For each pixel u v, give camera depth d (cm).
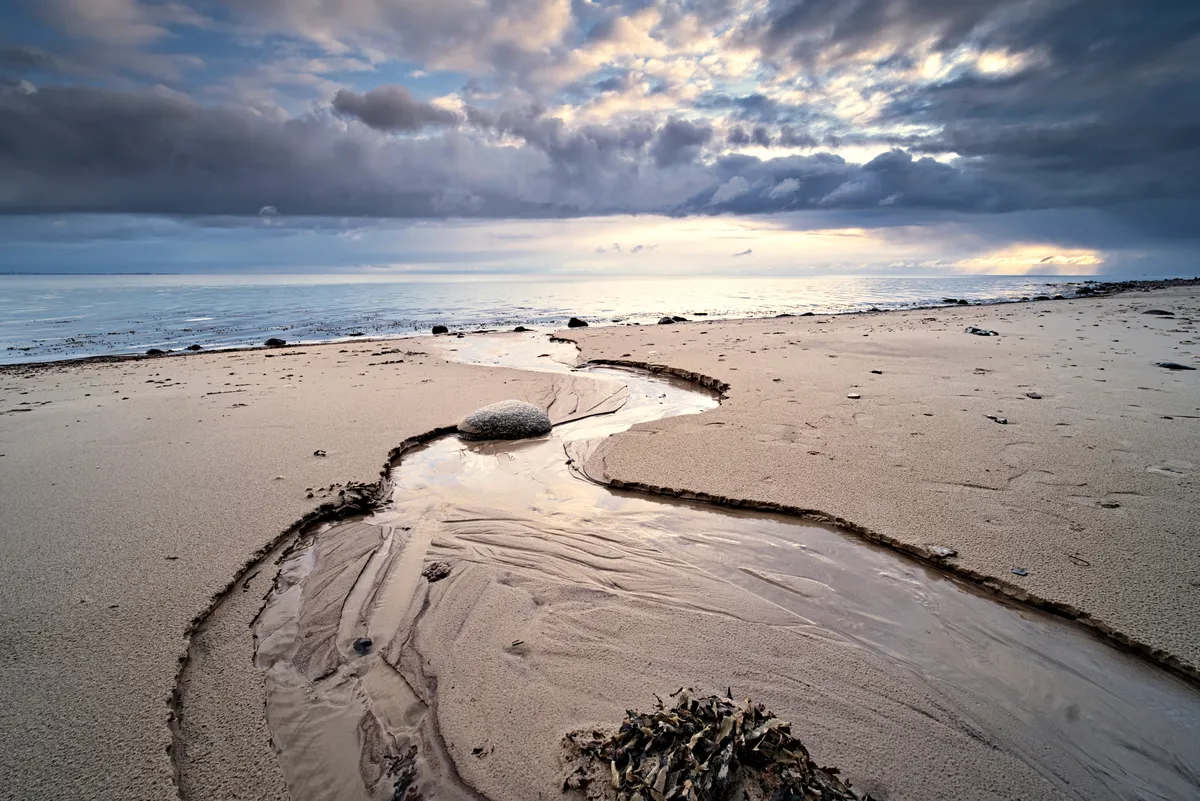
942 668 334
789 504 520
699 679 328
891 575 424
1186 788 260
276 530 482
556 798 257
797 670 334
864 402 824
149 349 1577
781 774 237
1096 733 289
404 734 296
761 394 892
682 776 237
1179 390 823
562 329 1959
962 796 257
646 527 509
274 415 826
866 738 287
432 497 582
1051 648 346
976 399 817
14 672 319
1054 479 539
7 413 845
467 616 389
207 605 383
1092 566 405
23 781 257
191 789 261
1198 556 408
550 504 561
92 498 539
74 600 384
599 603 401
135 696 305
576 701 312
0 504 527
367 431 752
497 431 750
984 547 436
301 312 2714
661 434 724
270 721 305
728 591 412
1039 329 1489
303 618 390
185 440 712
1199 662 319
